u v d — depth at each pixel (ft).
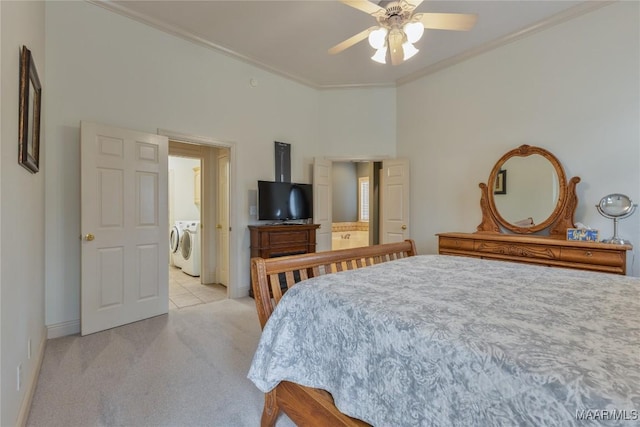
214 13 9.93
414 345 2.99
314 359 4.08
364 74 14.53
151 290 10.32
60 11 8.73
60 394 6.01
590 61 9.51
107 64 9.55
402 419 3.02
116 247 9.40
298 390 4.37
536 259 9.14
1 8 4.29
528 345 2.60
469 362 2.59
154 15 10.03
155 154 10.36
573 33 9.83
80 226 8.88
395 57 7.45
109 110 9.59
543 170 10.46
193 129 11.53
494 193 11.68
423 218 14.38
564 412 2.06
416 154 14.62
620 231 8.97
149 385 6.36
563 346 2.58
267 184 13.32
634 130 8.78
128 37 9.98
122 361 7.36
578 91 9.77
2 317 4.17
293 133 14.94
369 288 4.35
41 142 7.97
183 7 9.62
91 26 9.25
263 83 13.78
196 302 12.26
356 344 3.55
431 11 9.71
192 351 7.93
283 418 5.43
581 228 9.16
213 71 12.11
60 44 8.73
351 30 10.89
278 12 9.86
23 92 5.30
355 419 3.65
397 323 3.20
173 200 21.38
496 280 4.84
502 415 2.35
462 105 12.87
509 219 11.27
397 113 15.47
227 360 7.47
